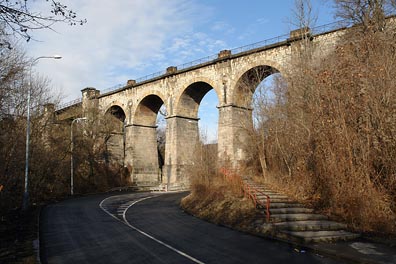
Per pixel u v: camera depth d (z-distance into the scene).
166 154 44.47
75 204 29.44
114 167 53.88
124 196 37.97
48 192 38.50
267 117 27.86
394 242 12.09
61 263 10.18
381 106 15.60
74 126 48.66
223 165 29.52
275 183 23.97
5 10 7.24
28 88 30.44
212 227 16.62
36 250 11.45
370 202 14.65
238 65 36.59
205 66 40.28
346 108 17.19
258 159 29.52
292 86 23.98
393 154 14.94
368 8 22.09
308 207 18.06
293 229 14.20
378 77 16.08
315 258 10.51
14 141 28.44
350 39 21.80
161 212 23.33
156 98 50.28
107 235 14.51
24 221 18.77
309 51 25.31
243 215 17.84
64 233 15.08
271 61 33.34
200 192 26.75
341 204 16.23
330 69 18.86
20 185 31.97
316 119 18.98
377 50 17.72
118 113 58.28
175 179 42.50
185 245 12.40
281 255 10.87
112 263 10.10
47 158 37.53
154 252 11.34
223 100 37.53
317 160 18.94
